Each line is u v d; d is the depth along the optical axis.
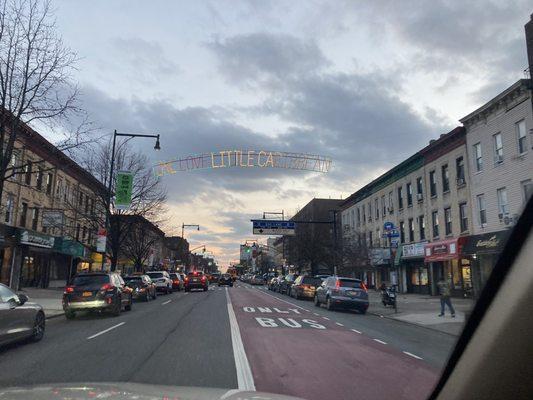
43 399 2.66
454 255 29.89
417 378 8.17
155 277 36.91
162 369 8.47
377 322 18.64
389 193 42.88
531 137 24.02
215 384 7.37
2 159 16.20
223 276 66.38
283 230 52.62
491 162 27.53
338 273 38.53
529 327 2.34
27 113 16.34
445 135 32.19
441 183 33.38
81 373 8.11
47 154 33.72
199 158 32.25
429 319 18.80
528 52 23.77
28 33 16.23
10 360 9.33
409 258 37.56
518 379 2.38
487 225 27.75
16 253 32.59
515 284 2.39
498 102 26.58
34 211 34.50
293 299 33.34
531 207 2.38
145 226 40.06
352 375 8.33
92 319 17.48
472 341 2.65
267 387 7.28
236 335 13.09
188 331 13.86
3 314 10.09
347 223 55.31
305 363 9.34
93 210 36.56
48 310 19.67
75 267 44.78
